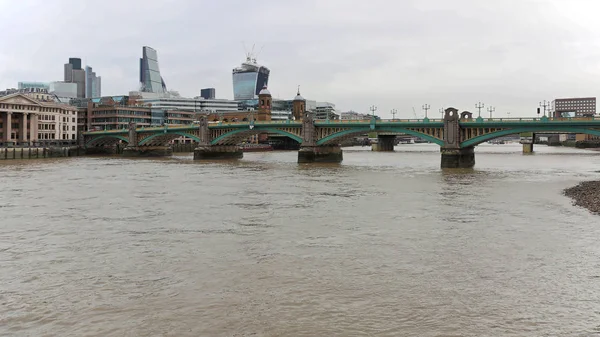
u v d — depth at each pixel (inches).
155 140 7573.8
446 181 3292.3
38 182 3297.2
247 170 4370.1
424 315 952.3
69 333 882.8
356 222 1824.6
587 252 1374.3
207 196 2559.1
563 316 943.7
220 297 1048.2
